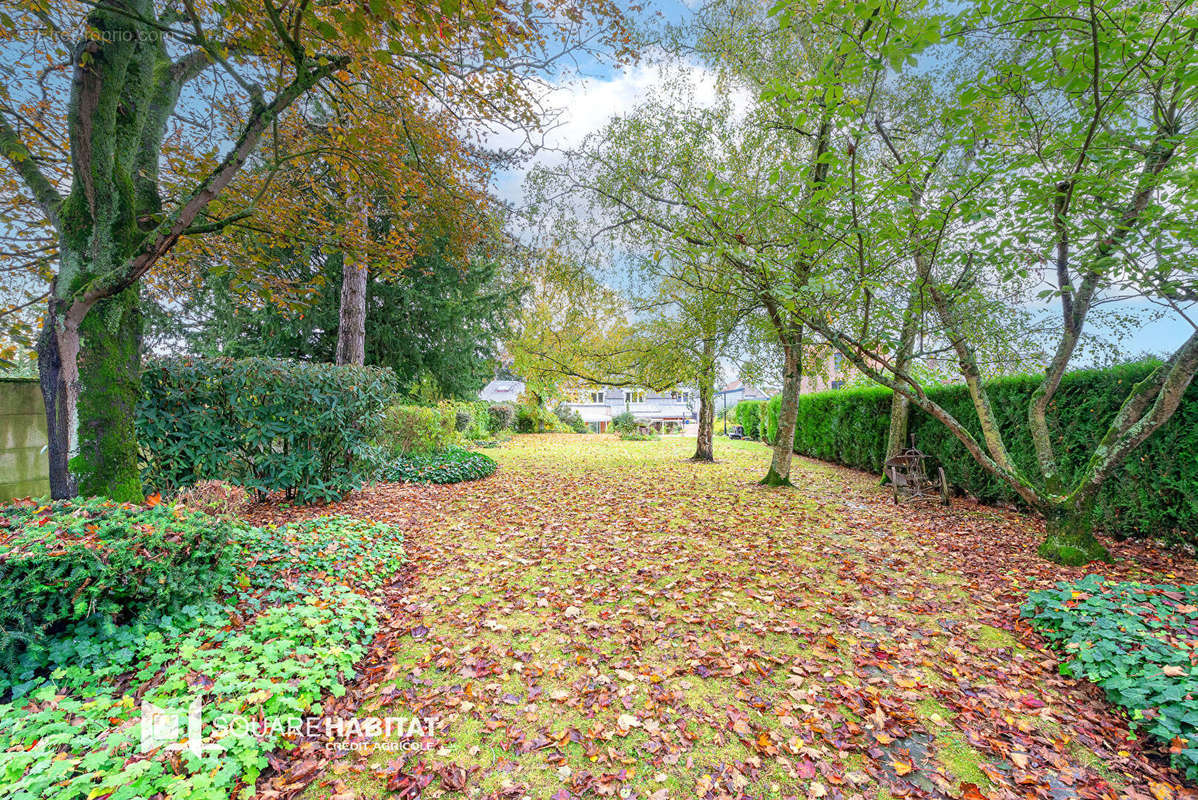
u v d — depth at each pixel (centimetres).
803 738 231
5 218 512
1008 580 419
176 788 176
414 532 572
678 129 749
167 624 279
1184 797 193
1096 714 244
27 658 236
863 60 373
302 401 607
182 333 1318
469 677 279
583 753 223
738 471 1110
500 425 2245
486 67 502
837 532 577
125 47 378
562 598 386
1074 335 482
